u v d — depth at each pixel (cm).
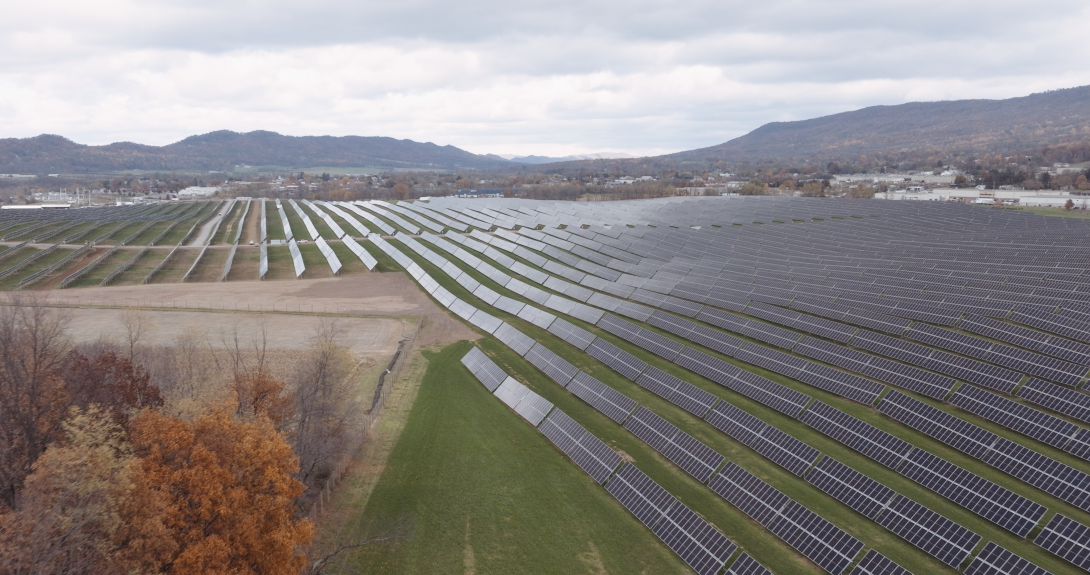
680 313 8594
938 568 3553
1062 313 6662
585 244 14150
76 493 2952
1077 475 4028
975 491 4050
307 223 19700
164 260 13488
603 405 5825
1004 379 5475
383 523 4212
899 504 3962
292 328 8588
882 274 9362
